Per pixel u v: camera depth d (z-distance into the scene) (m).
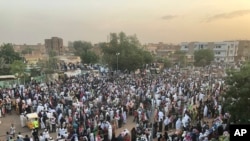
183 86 33.28
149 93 27.83
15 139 17.14
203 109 22.83
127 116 24.33
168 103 24.17
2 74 59.28
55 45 160.38
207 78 45.50
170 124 19.75
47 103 23.45
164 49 144.00
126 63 59.56
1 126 21.92
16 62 56.97
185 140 14.98
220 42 119.12
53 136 19.42
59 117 20.31
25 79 45.88
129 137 16.48
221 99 23.42
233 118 15.20
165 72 59.31
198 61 93.94
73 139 15.63
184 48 128.88
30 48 174.25
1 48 83.56
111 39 66.25
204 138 14.61
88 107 22.67
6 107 25.09
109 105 23.91
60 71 59.75
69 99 25.41
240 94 14.52
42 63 67.62
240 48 119.19
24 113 21.98
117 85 34.06
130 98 26.31
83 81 37.91
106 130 17.64
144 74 52.84
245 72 15.05
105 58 64.56
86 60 81.44
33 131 17.64
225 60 117.88
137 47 67.50
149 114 21.39
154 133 18.17
